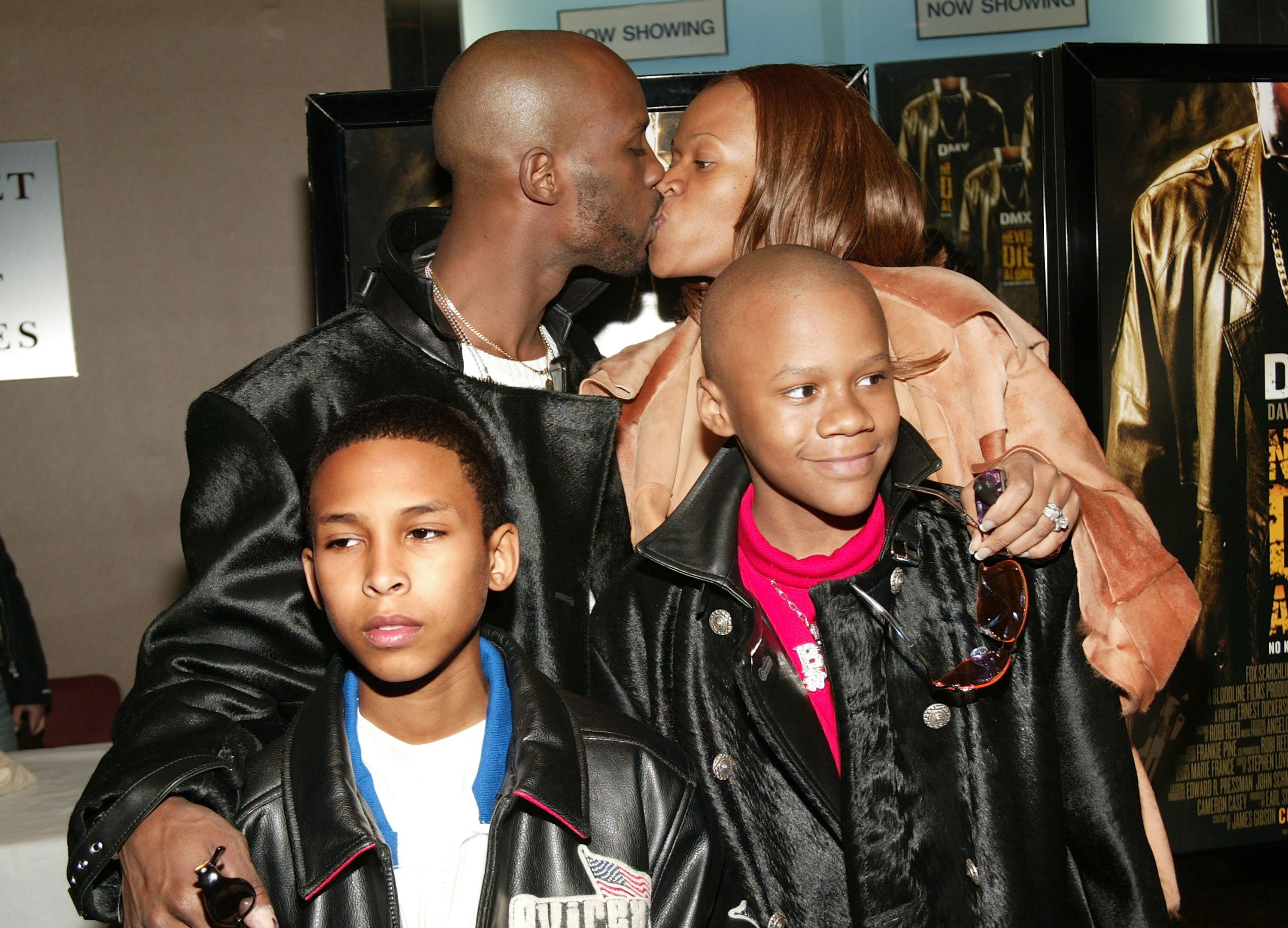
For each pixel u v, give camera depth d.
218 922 0.92
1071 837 1.18
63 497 3.95
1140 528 1.32
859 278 1.06
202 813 1.03
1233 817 1.87
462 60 1.49
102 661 3.96
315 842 0.97
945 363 1.31
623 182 1.48
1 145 3.85
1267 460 1.84
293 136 3.88
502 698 1.09
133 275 3.91
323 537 1.00
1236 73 1.79
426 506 0.98
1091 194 1.76
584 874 1.04
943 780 1.11
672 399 1.45
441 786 1.04
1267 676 1.86
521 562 1.41
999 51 3.09
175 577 3.98
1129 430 1.80
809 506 1.06
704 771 1.15
